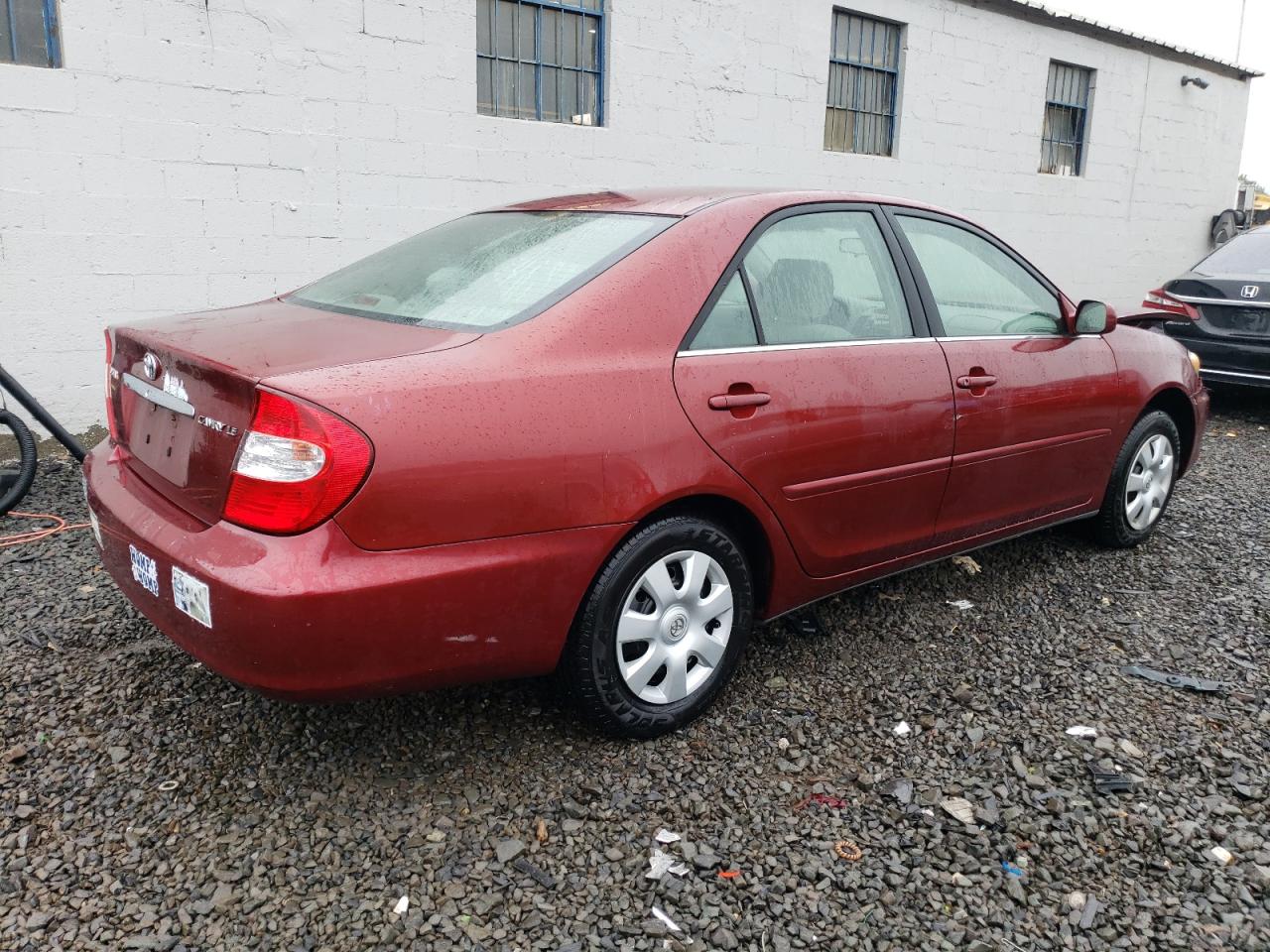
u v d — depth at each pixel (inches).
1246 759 112.2
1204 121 528.1
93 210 226.5
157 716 115.0
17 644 131.7
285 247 253.6
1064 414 153.3
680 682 112.4
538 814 99.3
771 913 87.2
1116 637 143.3
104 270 230.5
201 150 237.5
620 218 119.3
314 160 253.6
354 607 87.2
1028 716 120.8
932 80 394.0
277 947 82.1
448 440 90.8
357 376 89.4
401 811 99.4
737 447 110.8
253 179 245.9
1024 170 443.2
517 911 86.7
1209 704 124.6
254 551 87.0
